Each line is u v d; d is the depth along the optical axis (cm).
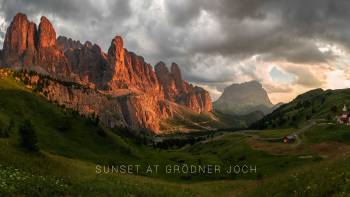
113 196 4278
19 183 3416
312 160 11894
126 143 17262
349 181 3189
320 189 3484
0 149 5891
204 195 6700
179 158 15538
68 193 3672
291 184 4559
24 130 7000
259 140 19862
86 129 16738
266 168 12019
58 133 15450
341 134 16200
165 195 5597
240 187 7981
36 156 6512
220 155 18488
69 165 6875
